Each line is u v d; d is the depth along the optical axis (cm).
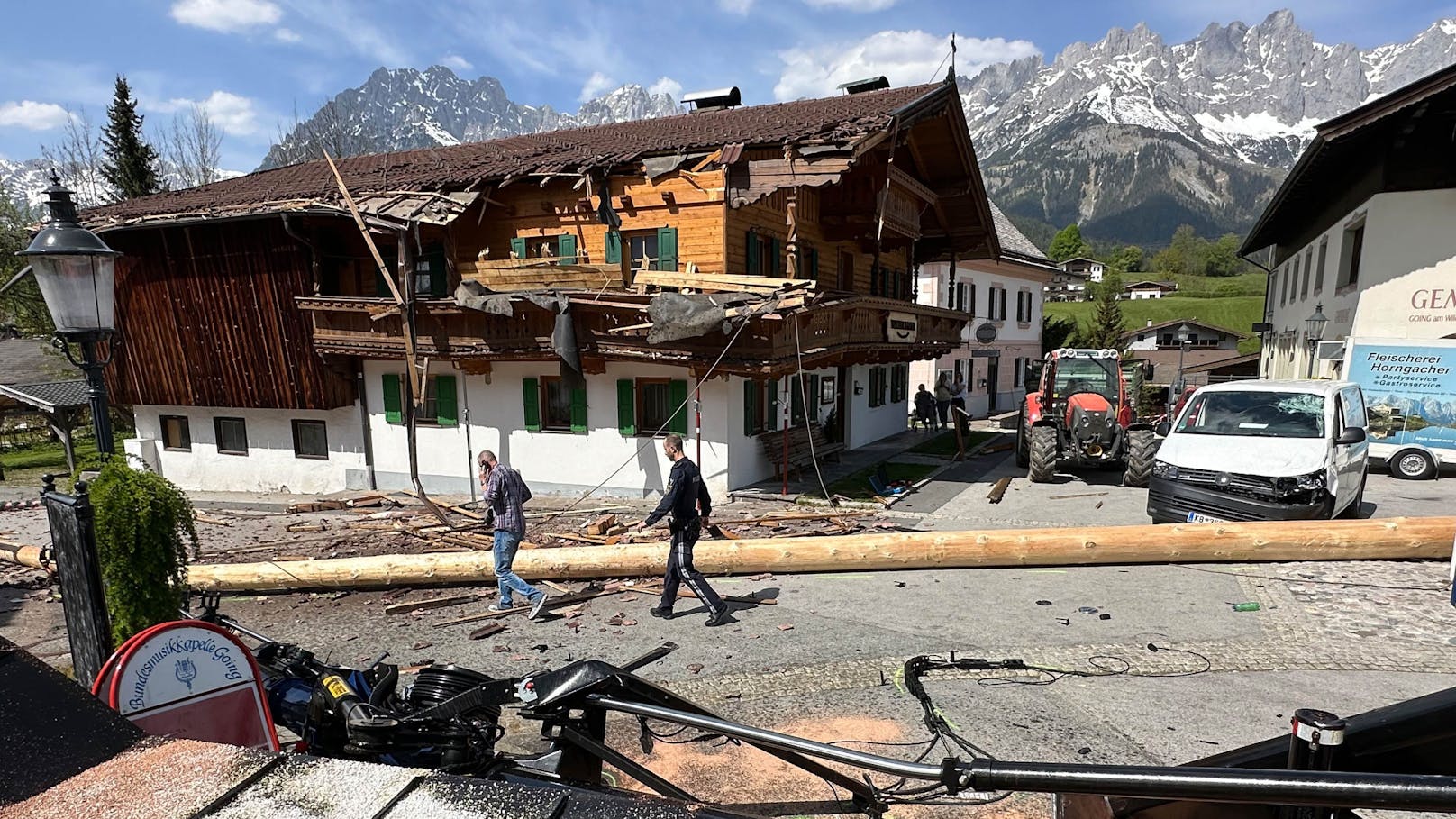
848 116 1451
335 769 165
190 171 3766
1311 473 874
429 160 1909
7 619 838
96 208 1995
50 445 3559
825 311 1305
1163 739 472
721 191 1327
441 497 1608
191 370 1784
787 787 426
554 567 895
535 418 1534
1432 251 1548
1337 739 170
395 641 715
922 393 2448
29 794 151
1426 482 1421
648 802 159
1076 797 239
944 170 1867
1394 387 1483
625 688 260
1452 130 1485
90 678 413
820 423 1814
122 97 3597
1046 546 863
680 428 1421
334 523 1341
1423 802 133
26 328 3142
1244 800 141
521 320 1391
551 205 1487
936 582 842
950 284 2178
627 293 1302
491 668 635
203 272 1673
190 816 145
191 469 1928
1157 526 873
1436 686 541
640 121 2153
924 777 170
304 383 1677
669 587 746
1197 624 679
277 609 838
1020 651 627
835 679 582
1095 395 1531
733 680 588
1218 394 1051
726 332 1181
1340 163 1830
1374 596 736
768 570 906
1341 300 1820
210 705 288
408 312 1411
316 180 1873
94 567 409
